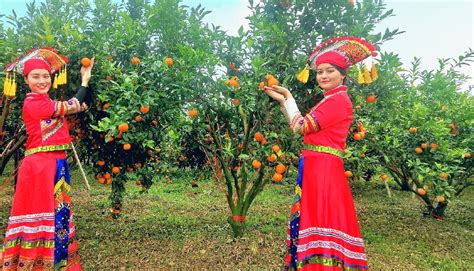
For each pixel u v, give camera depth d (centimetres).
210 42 505
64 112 328
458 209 820
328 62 293
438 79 685
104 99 402
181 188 1004
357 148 568
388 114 579
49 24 428
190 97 465
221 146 500
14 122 535
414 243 553
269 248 487
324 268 274
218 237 526
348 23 488
